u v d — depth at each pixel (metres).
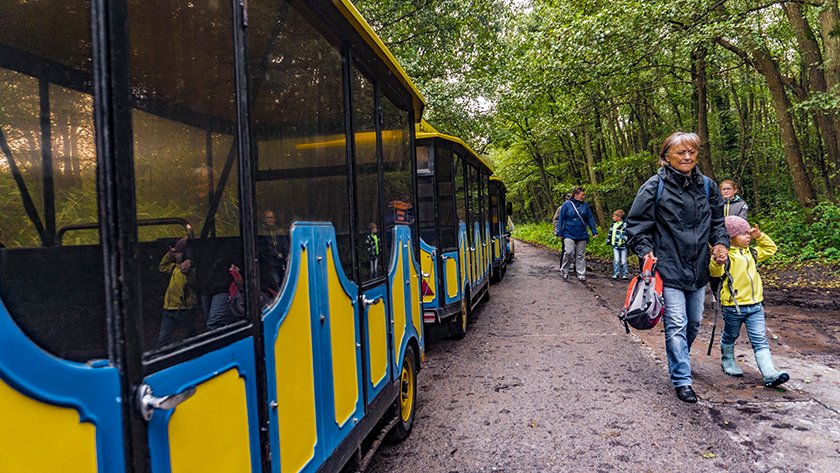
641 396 4.38
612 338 6.48
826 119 12.43
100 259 1.35
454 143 7.15
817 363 5.05
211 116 1.84
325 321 2.48
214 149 1.82
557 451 3.44
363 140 3.22
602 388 4.63
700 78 14.34
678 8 9.67
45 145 1.76
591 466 3.21
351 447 2.73
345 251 2.82
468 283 7.63
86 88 1.75
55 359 1.17
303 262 2.28
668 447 3.42
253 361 1.83
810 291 8.77
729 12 10.01
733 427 3.68
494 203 12.88
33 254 1.44
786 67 15.89
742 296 4.49
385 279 3.52
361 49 3.20
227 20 1.85
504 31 13.88
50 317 1.33
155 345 1.40
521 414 4.11
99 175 1.31
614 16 10.13
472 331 7.30
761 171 20.83
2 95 1.86
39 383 1.13
